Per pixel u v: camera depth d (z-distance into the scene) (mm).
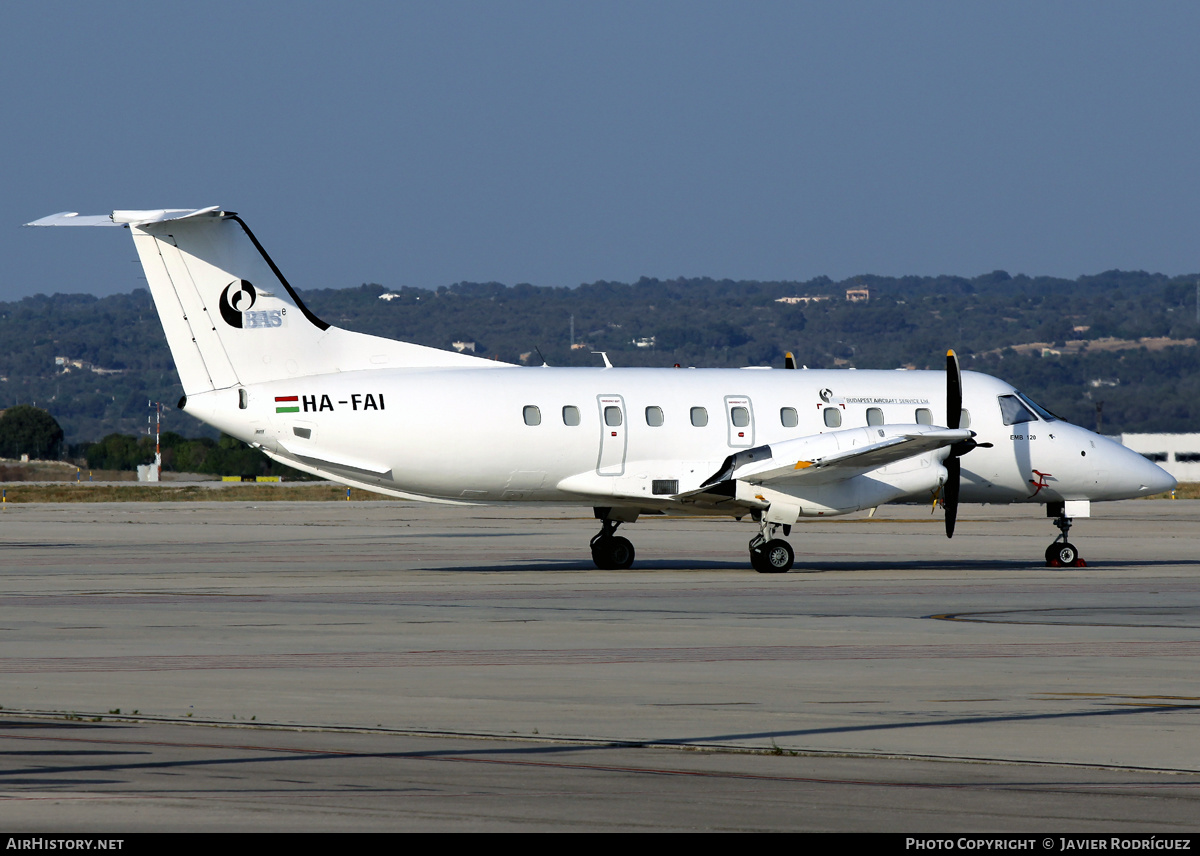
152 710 43844
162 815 30438
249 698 46188
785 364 113688
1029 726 41844
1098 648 59625
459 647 59312
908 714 43750
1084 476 110625
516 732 40594
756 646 59969
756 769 35781
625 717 43062
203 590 86312
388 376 98750
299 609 74938
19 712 43375
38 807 31109
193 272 95250
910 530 160875
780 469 97938
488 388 99438
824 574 100250
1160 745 39031
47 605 76625
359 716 43000
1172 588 88812
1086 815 31094
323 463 97812
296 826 29562
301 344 97625
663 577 97188
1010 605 77875
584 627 66750
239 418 95625
